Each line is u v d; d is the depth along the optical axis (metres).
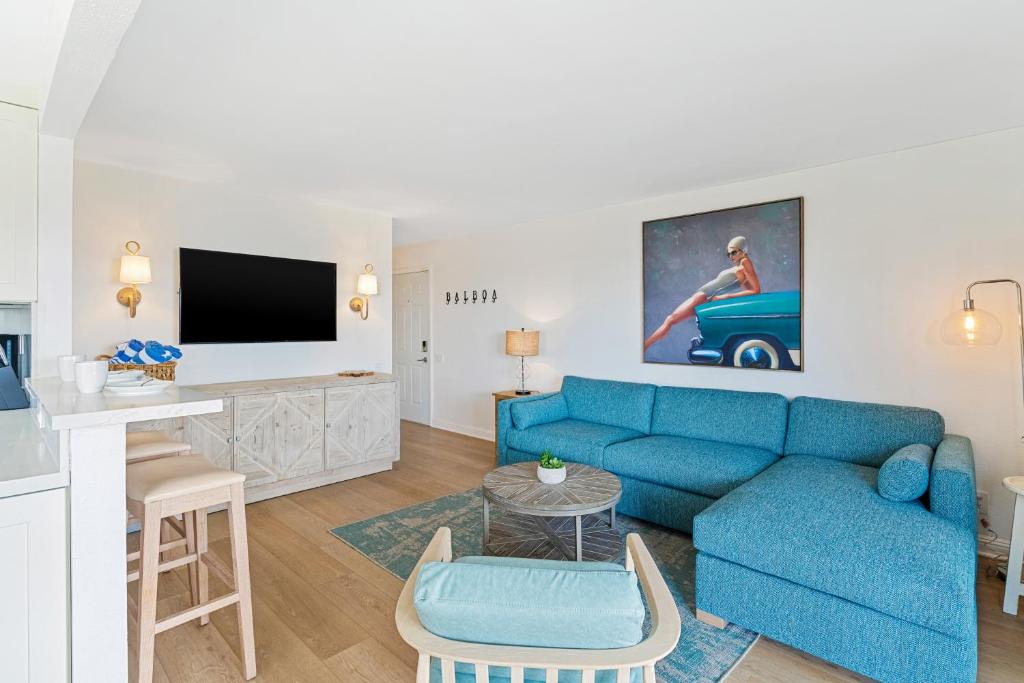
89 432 1.49
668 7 1.69
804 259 3.45
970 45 1.92
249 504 3.63
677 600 2.43
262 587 2.51
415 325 6.64
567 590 1.13
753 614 2.10
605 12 1.71
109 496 1.52
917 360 3.03
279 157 3.21
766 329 3.61
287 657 1.99
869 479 2.58
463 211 4.72
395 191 4.01
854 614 1.87
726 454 3.21
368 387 4.26
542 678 1.26
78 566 1.48
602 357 4.57
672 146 3.02
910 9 1.70
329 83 2.22
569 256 4.81
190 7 1.67
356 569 2.70
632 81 2.21
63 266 2.41
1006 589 2.29
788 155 3.17
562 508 2.49
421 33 1.83
